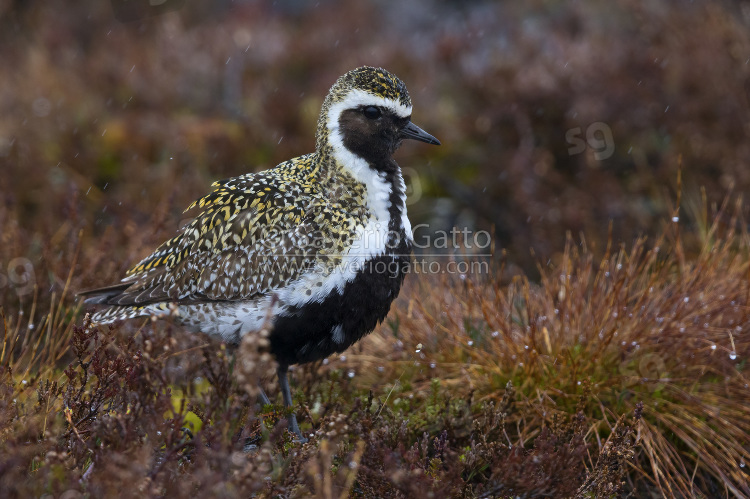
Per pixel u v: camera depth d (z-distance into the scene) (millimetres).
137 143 17438
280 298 8727
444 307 11211
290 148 17438
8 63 20359
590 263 11109
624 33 19500
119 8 22875
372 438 8086
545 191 16109
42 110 18062
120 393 8039
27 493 6629
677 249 11453
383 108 9156
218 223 9102
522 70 18219
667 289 10859
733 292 10625
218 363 9703
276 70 19781
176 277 9125
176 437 7188
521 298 11266
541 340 10500
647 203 15594
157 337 9523
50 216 14367
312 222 8820
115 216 14672
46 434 7898
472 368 10492
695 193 15102
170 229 13453
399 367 10859
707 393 9859
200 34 21234
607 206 15383
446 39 20062
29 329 10172
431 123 18094
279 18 22953
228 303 8922
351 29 21969
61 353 9969
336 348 9148
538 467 8109
